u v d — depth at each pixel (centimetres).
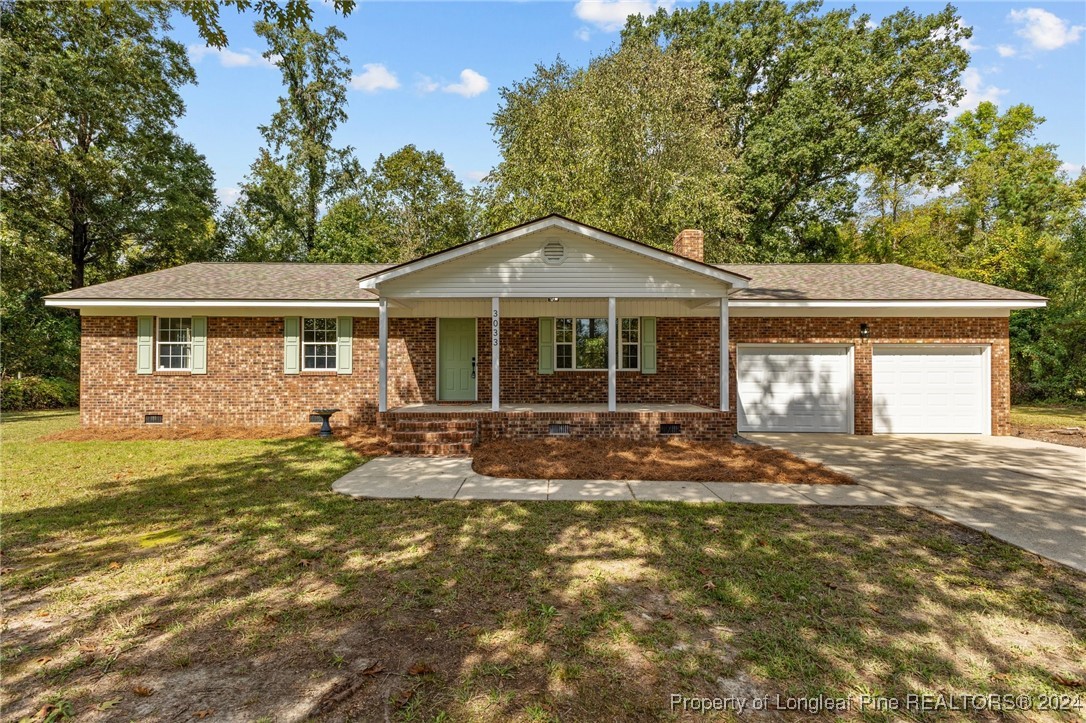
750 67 2820
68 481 774
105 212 2184
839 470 874
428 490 727
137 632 349
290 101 3222
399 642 338
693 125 2173
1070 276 2052
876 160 2625
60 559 475
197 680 297
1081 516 613
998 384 1291
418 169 3350
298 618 368
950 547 509
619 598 400
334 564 464
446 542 522
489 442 1066
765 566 462
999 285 2273
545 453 960
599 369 1403
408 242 3319
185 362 1370
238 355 1363
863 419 1313
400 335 1396
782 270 1597
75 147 2080
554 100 2302
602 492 721
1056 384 1984
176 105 2364
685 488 745
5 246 1864
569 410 1139
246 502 664
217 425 1355
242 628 354
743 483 777
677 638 343
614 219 2030
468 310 1349
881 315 1312
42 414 1747
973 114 3222
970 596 406
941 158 2706
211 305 1288
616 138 2083
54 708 271
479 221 3278
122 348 1348
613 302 1120
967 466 909
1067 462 946
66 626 357
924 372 1320
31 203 2030
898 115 2566
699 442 1080
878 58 2605
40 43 1973
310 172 3281
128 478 795
